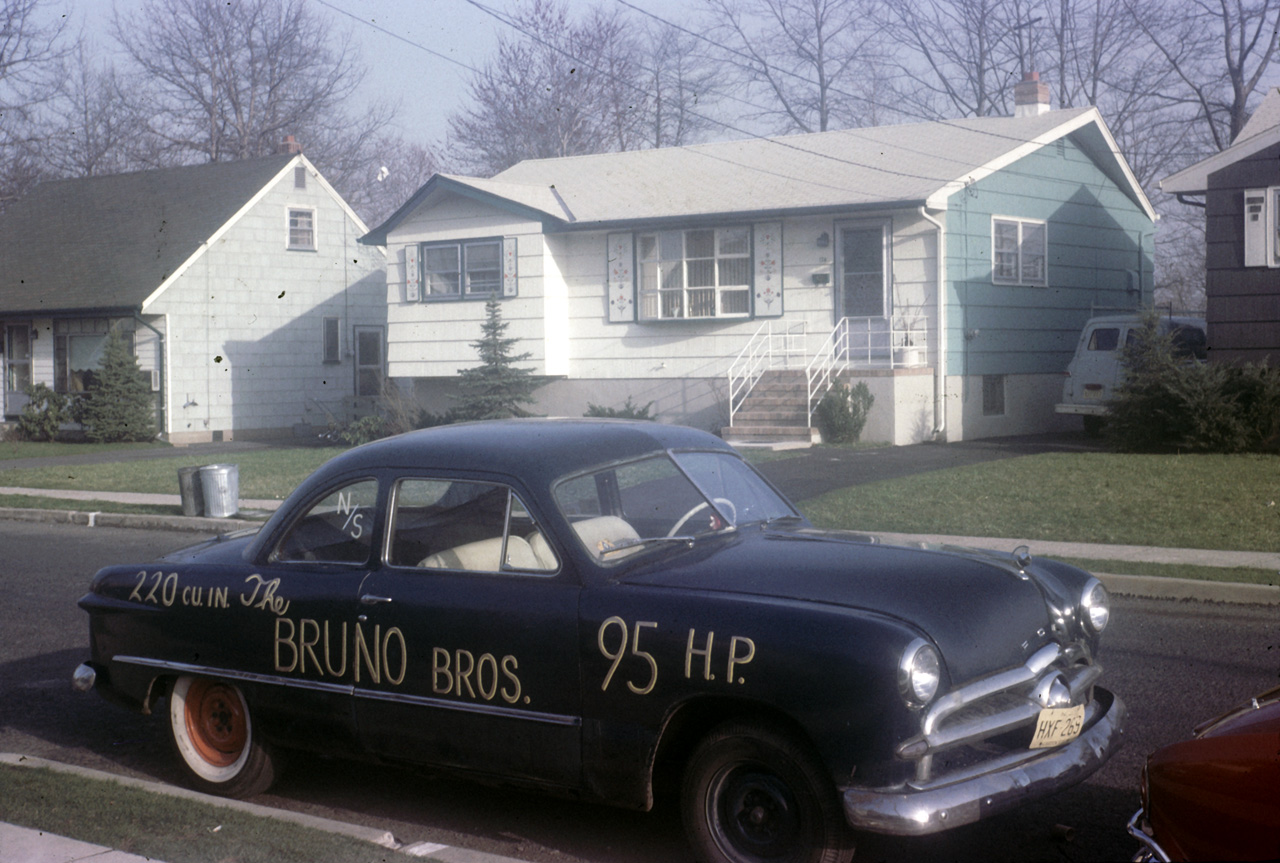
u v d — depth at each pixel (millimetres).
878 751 3934
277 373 31625
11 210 36312
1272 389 16312
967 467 16219
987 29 39594
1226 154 17531
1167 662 7352
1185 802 3184
